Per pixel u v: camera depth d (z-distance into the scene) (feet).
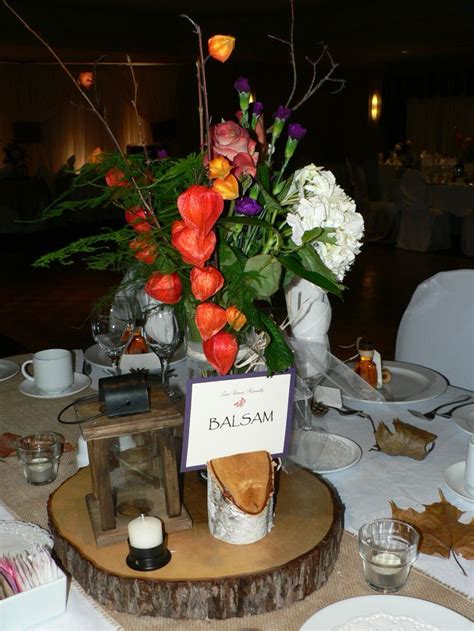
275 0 23.66
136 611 2.84
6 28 23.85
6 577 2.77
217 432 3.18
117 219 29.73
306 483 3.61
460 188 22.41
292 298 4.02
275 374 3.19
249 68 32.68
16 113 34.78
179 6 24.63
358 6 24.49
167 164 3.03
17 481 3.97
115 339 4.67
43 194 27.12
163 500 3.27
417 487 3.87
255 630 2.78
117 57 28.96
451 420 4.76
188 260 2.55
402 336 6.65
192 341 3.18
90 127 36.45
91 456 2.99
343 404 5.04
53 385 5.23
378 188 27.48
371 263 21.57
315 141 36.24
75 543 3.06
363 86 37.45
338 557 3.21
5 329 14.93
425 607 2.71
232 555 2.98
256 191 3.15
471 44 28.09
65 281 19.16
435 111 38.06
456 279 6.38
